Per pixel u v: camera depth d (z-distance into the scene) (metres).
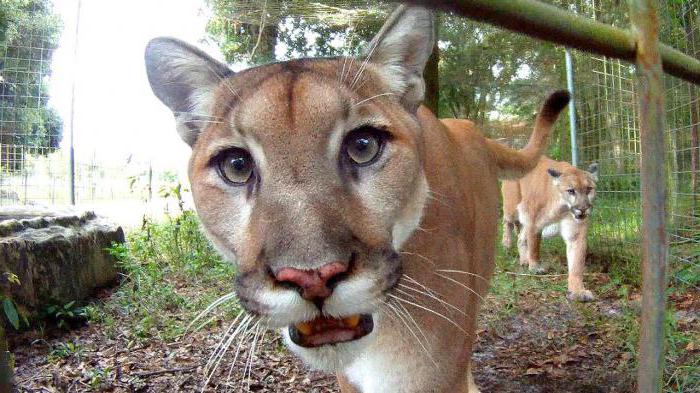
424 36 0.42
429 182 0.45
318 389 0.70
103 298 1.04
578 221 1.21
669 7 1.03
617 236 1.28
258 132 0.33
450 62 2.31
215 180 0.36
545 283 1.20
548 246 1.60
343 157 0.34
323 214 0.31
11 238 0.88
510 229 1.62
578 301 1.06
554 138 2.09
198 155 0.38
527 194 1.38
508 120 2.67
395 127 0.36
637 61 0.11
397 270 0.35
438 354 0.45
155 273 1.08
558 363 0.77
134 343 0.84
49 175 1.97
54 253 0.94
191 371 0.74
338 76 0.36
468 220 0.53
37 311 0.88
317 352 0.36
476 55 2.27
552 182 1.30
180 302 0.98
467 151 0.61
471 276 0.53
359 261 0.32
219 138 0.35
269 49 1.85
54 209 1.24
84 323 0.93
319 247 0.30
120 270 1.17
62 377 0.72
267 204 0.32
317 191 0.32
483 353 0.82
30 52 1.89
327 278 0.30
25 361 0.78
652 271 0.11
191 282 1.12
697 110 1.02
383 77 0.39
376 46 0.40
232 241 0.36
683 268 1.00
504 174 0.76
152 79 0.43
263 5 1.54
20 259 0.86
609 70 1.31
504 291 1.09
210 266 1.22
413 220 0.39
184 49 0.41
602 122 1.36
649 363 0.11
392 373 0.44
